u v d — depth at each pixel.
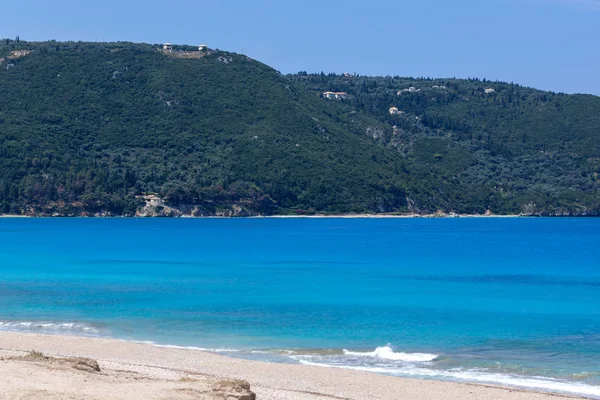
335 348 30.56
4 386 18.00
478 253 94.38
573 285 56.75
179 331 34.25
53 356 25.28
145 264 72.31
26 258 78.56
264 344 31.34
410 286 54.81
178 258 80.25
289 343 31.58
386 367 27.11
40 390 17.75
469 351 30.08
